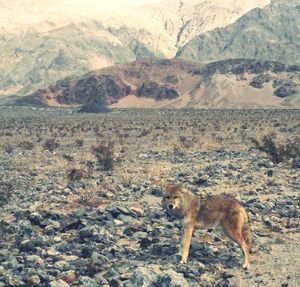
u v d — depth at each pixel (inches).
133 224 675.4
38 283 470.9
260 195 864.3
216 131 3137.3
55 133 3139.8
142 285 435.2
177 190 510.3
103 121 5152.6
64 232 659.4
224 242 580.4
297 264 495.2
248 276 474.3
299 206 761.6
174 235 612.7
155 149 1903.3
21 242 597.6
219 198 513.3
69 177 1107.9
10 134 3152.1
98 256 522.3
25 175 1221.1
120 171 1216.8
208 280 467.8
